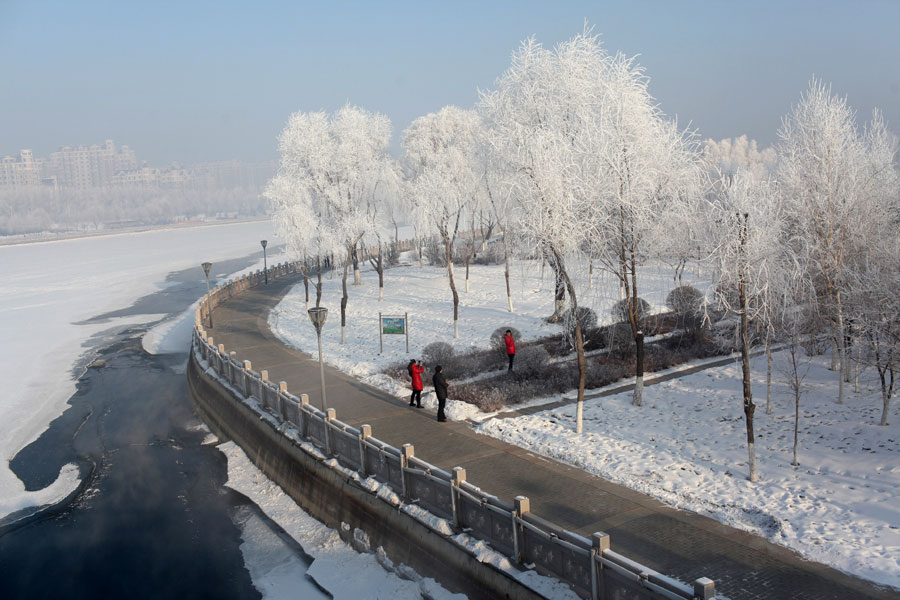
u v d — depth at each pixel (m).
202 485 19.97
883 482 13.02
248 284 56.16
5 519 18.06
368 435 15.17
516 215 24.75
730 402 19.42
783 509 12.20
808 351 22.97
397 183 46.41
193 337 35.00
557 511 12.59
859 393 19.41
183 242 136.62
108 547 16.19
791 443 15.80
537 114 28.55
